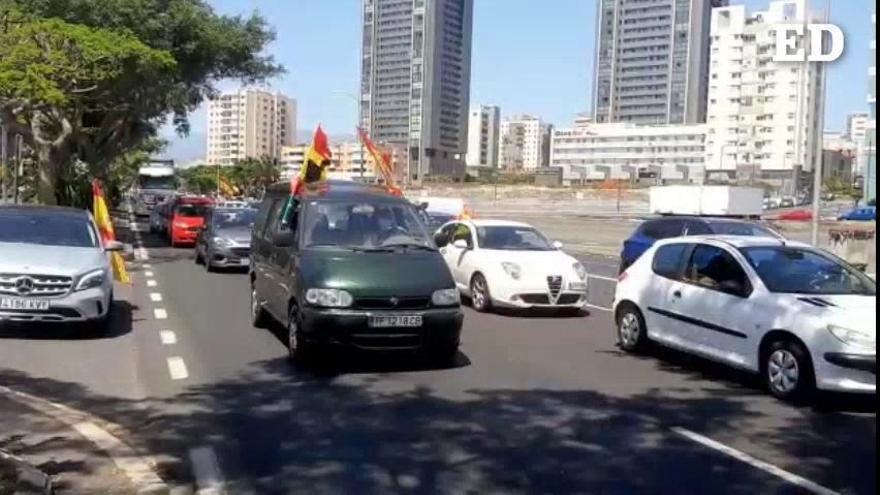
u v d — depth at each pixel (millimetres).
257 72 30672
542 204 86312
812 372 8352
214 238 21328
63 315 10961
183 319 13242
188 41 27812
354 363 10102
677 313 10234
